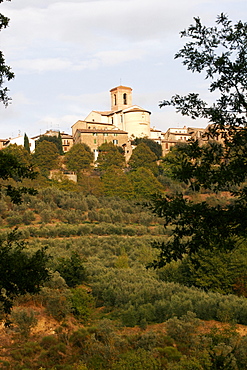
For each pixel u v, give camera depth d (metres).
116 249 98.38
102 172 199.38
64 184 170.38
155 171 199.50
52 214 126.06
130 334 53.75
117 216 132.00
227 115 18.28
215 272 69.38
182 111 19.36
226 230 17.19
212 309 59.06
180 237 17.95
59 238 107.06
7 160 24.52
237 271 69.31
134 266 86.00
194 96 19.25
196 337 48.16
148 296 66.06
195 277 72.19
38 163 190.25
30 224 117.56
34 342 49.25
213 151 18.52
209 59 18.80
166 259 18.03
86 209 141.00
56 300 57.47
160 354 44.53
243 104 18.02
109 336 49.69
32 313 52.75
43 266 25.30
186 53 19.12
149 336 48.56
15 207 126.06
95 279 75.75
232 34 18.80
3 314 50.56
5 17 25.16
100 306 69.88
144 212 141.00
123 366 39.22
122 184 172.38
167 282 72.50
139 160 199.12
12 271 23.66
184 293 65.31
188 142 19.33
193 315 54.97
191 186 18.27
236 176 17.39
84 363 44.94
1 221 113.00
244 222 17.00
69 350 49.50
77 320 60.12
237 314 58.28
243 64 18.08
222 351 39.03
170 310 59.72
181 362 38.09
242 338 44.75
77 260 72.62
